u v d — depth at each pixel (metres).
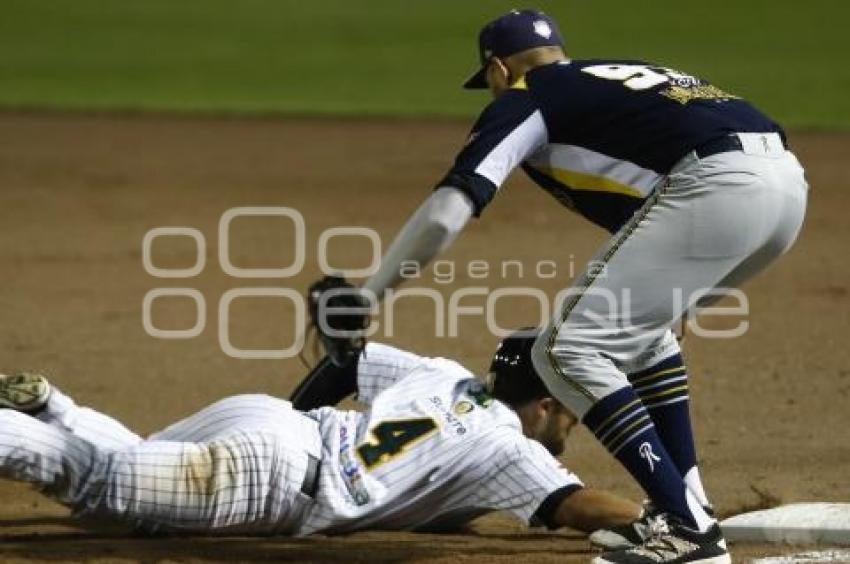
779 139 17.58
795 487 22.23
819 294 38.47
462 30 100.19
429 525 19.36
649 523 17.28
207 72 86.25
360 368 20.50
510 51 18.33
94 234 46.97
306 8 112.38
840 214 49.03
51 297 38.41
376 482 18.52
